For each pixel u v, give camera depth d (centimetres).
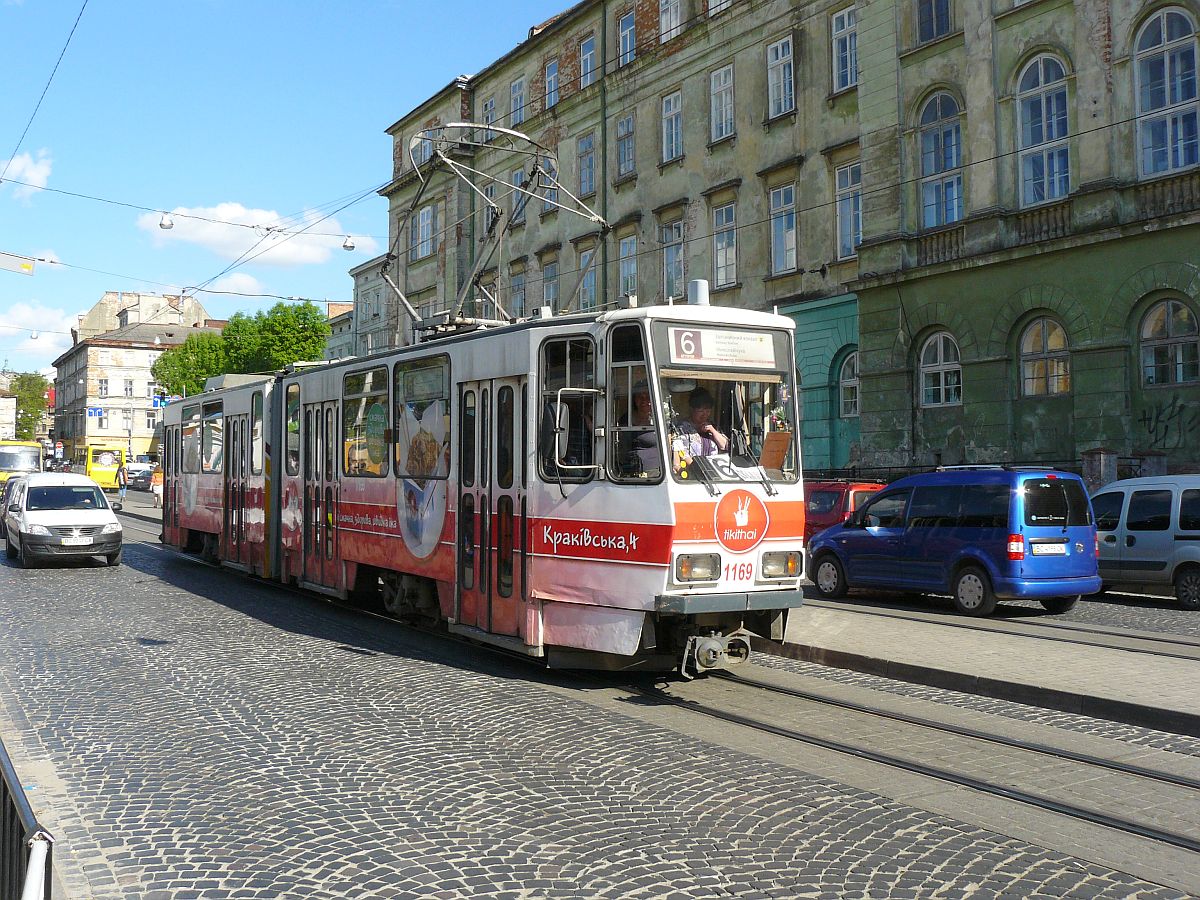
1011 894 469
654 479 873
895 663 991
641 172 3178
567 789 624
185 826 558
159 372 7569
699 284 996
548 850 519
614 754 704
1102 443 1981
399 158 4622
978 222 2189
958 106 2250
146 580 1806
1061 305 2048
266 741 739
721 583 890
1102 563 1599
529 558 962
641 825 558
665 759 692
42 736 755
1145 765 688
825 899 461
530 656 1007
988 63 2177
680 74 3031
